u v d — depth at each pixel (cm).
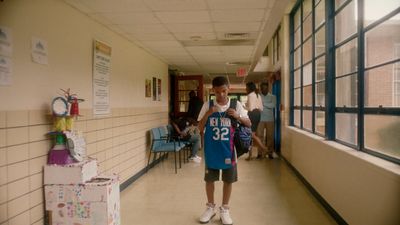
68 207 255
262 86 677
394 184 199
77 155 268
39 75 259
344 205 288
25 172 240
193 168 593
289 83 633
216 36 470
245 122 312
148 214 341
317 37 437
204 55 648
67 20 306
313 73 442
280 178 500
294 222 314
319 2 423
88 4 309
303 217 327
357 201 257
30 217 245
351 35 310
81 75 332
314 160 394
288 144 589
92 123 355
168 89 816
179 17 365
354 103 307
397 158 225
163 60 714
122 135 449
